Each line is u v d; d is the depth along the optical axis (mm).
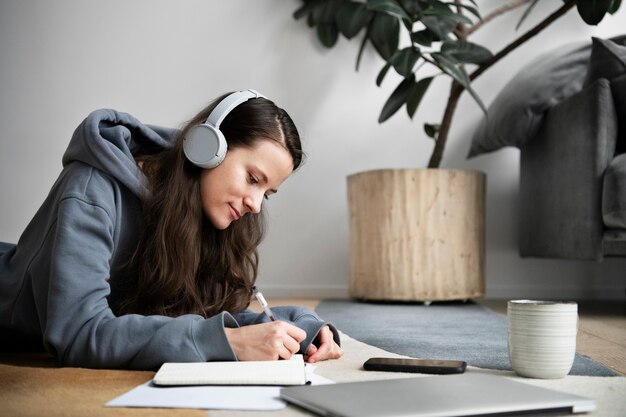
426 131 2949
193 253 1247
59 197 1159
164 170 1274
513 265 3205
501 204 3217
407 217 2717
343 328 1830
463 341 1531
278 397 830
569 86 2633
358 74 3254
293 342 1036
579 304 2811
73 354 1070
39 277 1145
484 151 2986
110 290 1185
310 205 3260
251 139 1203
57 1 3266
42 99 3266
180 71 3273
